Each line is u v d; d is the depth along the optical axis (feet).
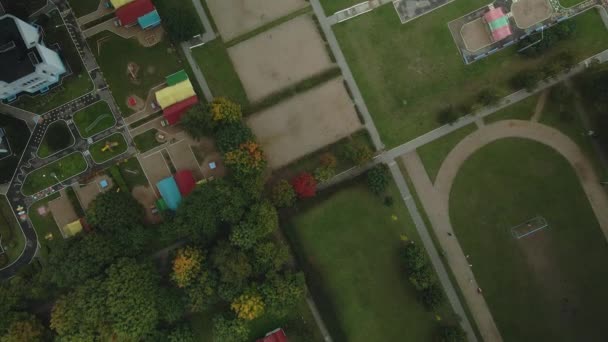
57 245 162.71
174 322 169.68
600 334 177.37
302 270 174.91
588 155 178.81
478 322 177.99
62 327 153.38
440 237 178.81
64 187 177.06
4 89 163.73
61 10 177.06
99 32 177.47
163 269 175.52
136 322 153.89
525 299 178.60
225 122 167.94
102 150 176.55
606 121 176.65
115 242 162.30
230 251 161.38
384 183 172.35
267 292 164.55
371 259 178.60
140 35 177.88
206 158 178.19
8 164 175.52
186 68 178.09
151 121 177.58
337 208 177.99
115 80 177.47
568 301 178.50
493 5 178.81
